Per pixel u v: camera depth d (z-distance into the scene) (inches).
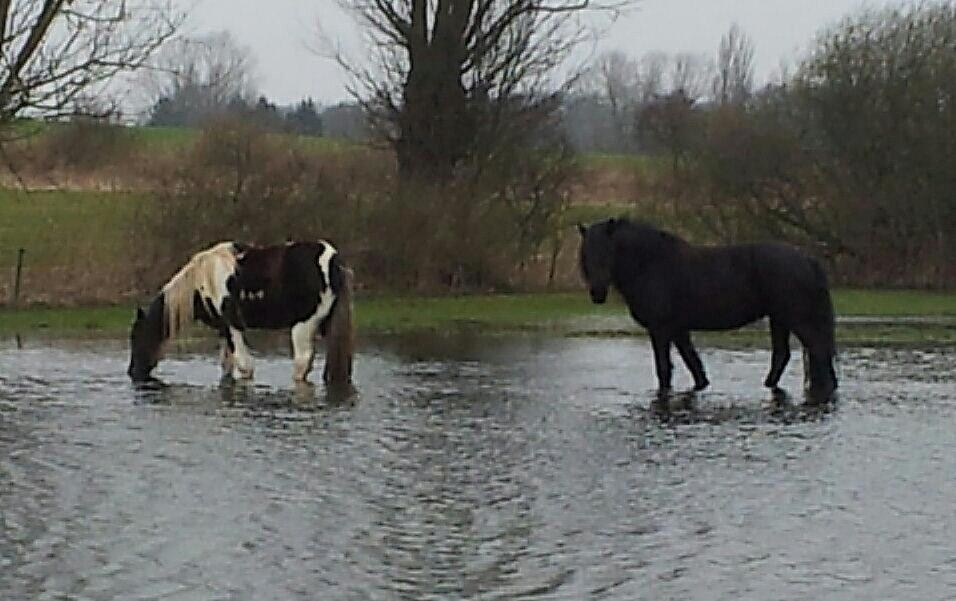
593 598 323.3
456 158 1483.8
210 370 803.4
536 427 592.4
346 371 732.7
